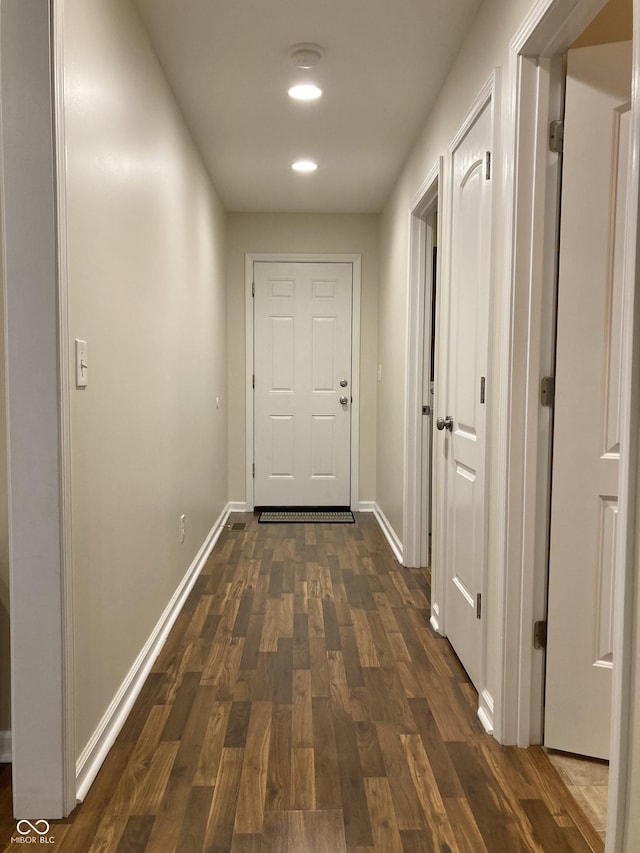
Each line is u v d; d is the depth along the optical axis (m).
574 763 1.91
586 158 1.81
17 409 1.60
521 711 2.00
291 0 2.31
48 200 1.55
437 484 3.00
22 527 1.61
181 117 3.26
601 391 1.84
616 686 1.21
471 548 2.40
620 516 1.19
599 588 1.89
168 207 2.93
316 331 5.41
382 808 1.70
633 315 1.14
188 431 3.45
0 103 1.54
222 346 5.01
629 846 1.19
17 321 1.58
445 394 2.86
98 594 1.92
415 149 3.69
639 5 1.11
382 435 5.04
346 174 4.29
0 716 1.89
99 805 1.71
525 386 1.94
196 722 2.13
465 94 2.56
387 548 4.34
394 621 3.04
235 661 2.60
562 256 1.85
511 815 1.68
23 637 1.63
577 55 1.79
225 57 2.72
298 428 5.47
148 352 2.53
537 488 1.96
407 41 2.60
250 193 4.75
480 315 2.29
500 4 2.08
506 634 1.99
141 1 2.30
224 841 1.57
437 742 2.02
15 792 1.65
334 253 5.36
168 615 2.92
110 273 2.02
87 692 1.83
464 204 2.56
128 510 2.25
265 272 5.37
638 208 1.13
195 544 3.70
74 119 1.69
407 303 3.84
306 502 5.52
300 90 3.04
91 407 1.84
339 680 2.44
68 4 1.64
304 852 1.54
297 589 3.49
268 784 1.80
